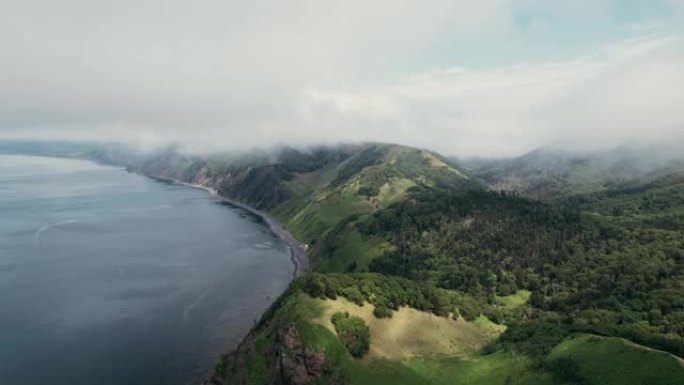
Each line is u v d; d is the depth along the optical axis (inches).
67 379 6668.3
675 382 4411.9
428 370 5748.0
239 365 6363.2
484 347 6314.0
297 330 5910.4
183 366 7140.8
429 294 7096.5
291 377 5674.2
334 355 5698.8
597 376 4808.1
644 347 4918.8
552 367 5137.8
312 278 6633.9
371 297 6589.6
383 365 5703.7
